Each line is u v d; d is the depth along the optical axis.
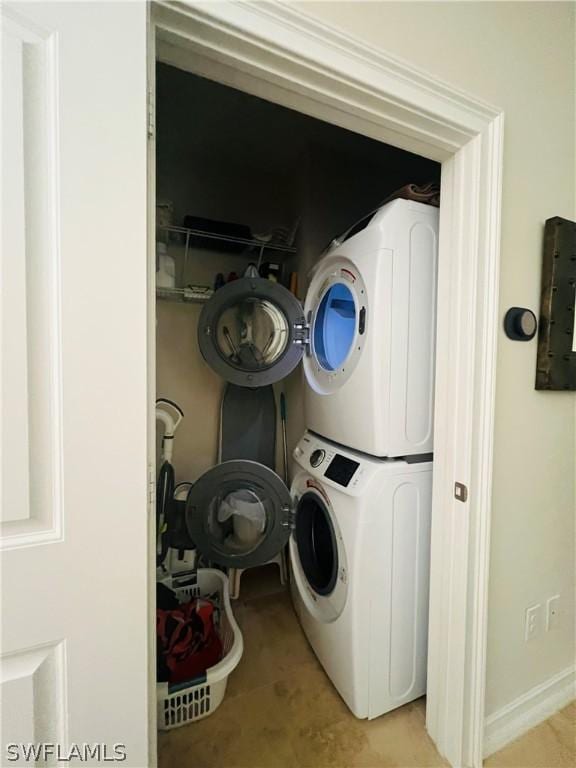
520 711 1.12
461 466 0.96
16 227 0.47
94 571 0.54
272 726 1.12
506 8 0.93
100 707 0.55
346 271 1.22
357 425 1.13
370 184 1.99
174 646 1.18
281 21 0.63
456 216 0.93
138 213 0.54
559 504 1.17
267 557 1.32
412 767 1.01
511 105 0.95
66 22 0.48
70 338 0.51
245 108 1.55
